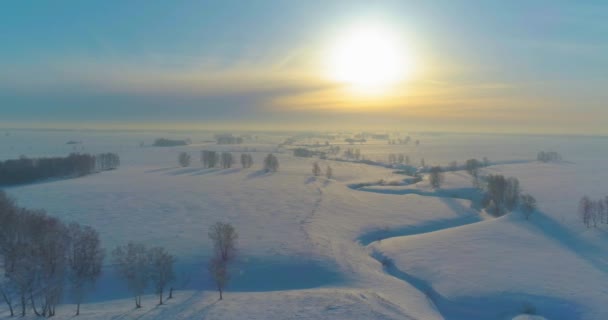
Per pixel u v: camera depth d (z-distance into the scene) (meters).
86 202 133.00
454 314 62.59
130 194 149.25
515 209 125.44
